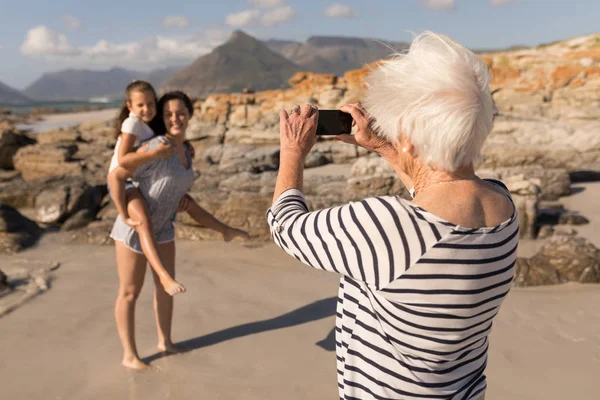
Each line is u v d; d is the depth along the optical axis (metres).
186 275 5.89
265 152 17.06
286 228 1.45
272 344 4.20
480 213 1.35
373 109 1.43
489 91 1.37
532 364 3.79
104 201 9.46
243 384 3.59
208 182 10.84
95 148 18.14
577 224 7.97
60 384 3.58
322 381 3.64
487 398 3.36
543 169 10.37
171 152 3.55
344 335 1.54
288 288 5.48
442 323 1.32
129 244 3.67
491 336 4.25
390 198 1.34
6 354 4.01
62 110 87.00
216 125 24.14
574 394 3.41
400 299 1.32
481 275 1.31
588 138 15.04
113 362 3.89
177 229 7.46
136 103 3.57
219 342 4.23
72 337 4.32
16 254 6.68
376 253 1.31
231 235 4.09
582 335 4.24
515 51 23.08
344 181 9.66
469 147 1.32
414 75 1.34
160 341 4.08
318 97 23.75
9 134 16.28
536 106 20.55
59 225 8.02
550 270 5.45
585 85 20.38
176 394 3.46
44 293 5.31
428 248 1.28
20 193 9.51
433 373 1.40
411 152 1.39
